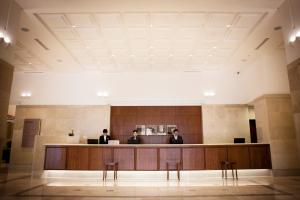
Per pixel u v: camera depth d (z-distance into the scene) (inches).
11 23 231.0
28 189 224.1
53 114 447.8
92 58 383.6
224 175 315.0
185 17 266.4
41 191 215.0
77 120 445.1
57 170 308.7
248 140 437.7
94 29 290.8
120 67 429.4
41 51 354.6
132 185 253.1
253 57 383.2
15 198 184.9
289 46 231.8
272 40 321.1
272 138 338.6
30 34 301.9
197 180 288.5
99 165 305.7
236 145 320.2
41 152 323.6
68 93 454.3
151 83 457.1
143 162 306.3
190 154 310.7
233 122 442.6
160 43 329.7
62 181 280.5
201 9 251.3
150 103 451.5
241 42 326.6
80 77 460.4
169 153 309.1
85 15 261.7
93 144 311.4
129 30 293.7
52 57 378.9
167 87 455.8
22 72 454.6
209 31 296.7
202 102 450.3
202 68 438.6
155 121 446.0
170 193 207.6
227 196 192.9
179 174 302.7
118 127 444.1
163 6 246.8
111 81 458.0
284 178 302.2
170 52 360.5
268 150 331.0
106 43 328.8
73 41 321.7
